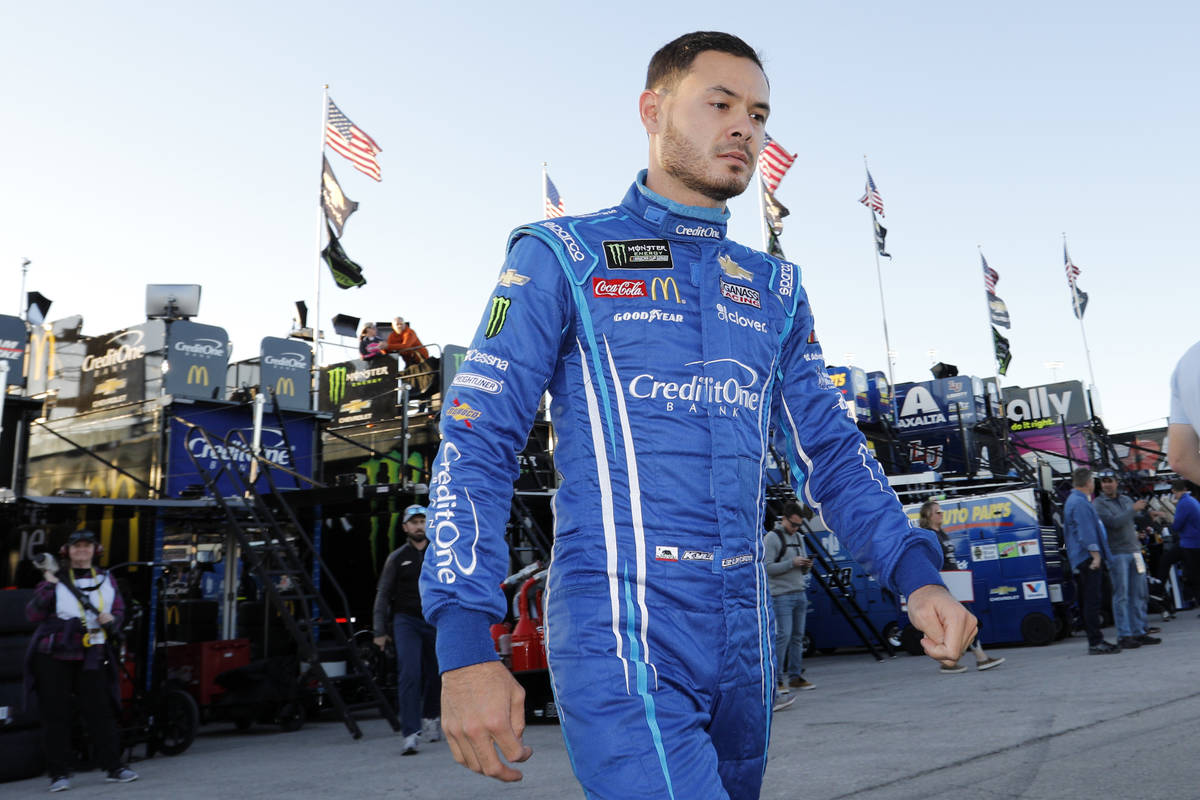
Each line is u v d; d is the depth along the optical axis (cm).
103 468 1376
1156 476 2048
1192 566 1437
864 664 1283
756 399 164
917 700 806
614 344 156
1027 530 1326
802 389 182
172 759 850
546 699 911
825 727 695
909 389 2347
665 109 170
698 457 153
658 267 161
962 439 2231
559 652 150
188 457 1327
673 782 137
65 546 757
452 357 1587
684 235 165
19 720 785
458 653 134
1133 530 1107
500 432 150
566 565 152
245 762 790
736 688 152
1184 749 496
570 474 155
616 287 158
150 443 1328
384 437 1630
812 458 182
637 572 147
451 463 147
